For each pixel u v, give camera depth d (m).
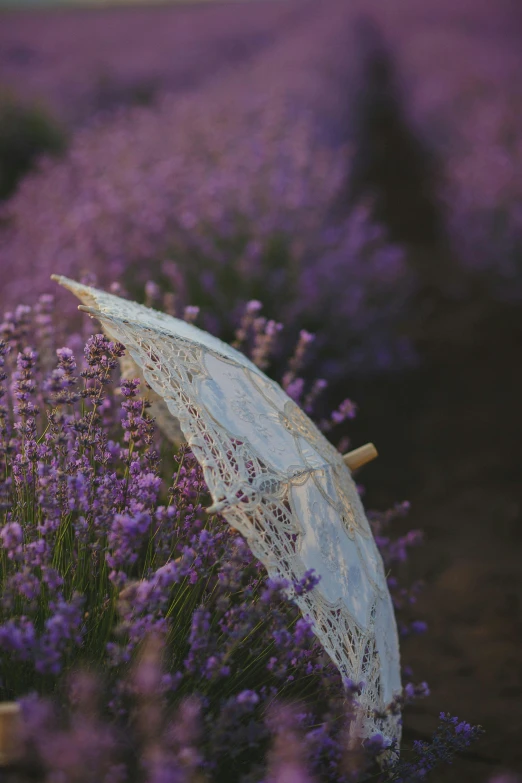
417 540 2.66
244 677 1.61
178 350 1.68
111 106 15.91
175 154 6.77
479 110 12.07
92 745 1.13
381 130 15.23
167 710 1.48
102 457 1.78
